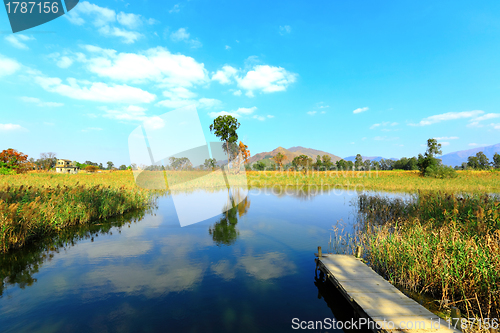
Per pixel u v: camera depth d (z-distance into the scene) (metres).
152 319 4.14
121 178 22.33
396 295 4.41
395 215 10.75
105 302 4.65
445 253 5.25
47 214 9.14
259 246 7.73
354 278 5.07
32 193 10.56
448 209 8.69
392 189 21.20
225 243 8.02
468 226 6.68
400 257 5.80
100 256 6.90
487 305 4.38
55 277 5.64
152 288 5.17
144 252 7.21
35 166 59.41
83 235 8.81
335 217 11.73
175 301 4.70
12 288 5.16
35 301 4.66
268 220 11.04
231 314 4.30
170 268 6.14
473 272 4.66
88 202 11.19
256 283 5.43
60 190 11.50
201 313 4.33
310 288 5.25
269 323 4.06
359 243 7.45
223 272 5.96
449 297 4.79
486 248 5.12
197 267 6.23
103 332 3.81
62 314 4.27
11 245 7.43
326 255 6.46
